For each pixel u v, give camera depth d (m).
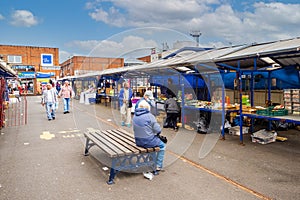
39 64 32.62
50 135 6.95
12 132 7.42
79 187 3.55
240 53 5.68
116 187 3.54
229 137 6.47
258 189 3.43
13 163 4.56
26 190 3.46
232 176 3.88
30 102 18.97
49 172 4.11
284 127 7.24
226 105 6.79
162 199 3.18
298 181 3.67
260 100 8.69
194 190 3.42
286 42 5.61
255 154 4.97
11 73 13.40
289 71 7.43
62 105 15.84
